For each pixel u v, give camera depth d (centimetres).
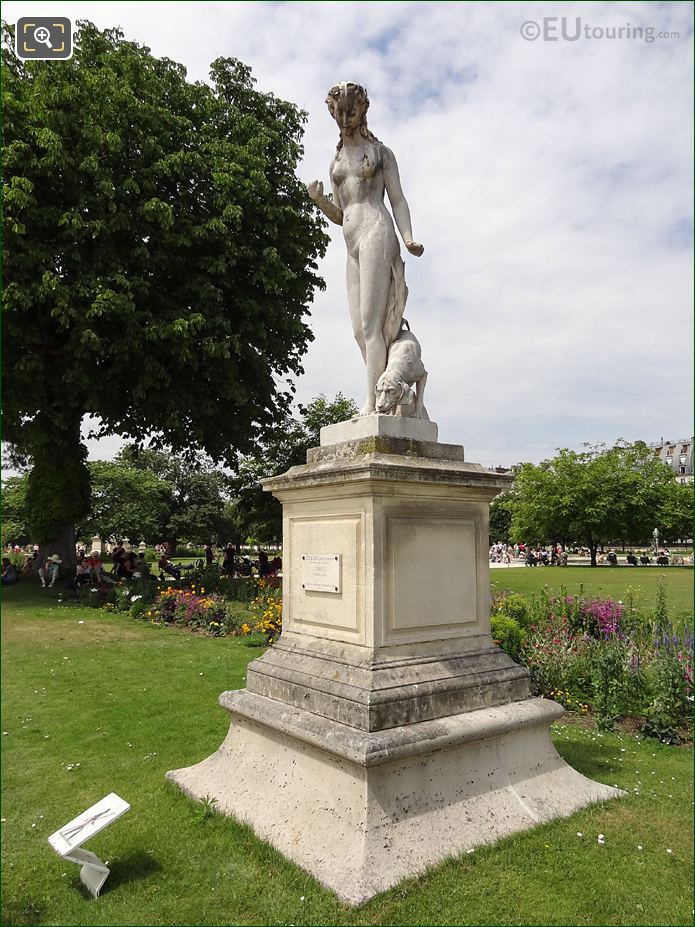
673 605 1430
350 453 457
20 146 1399
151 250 1595
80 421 1908
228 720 648
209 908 330
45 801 464
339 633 440
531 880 351
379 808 363
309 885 341
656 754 565
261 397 1870
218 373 1645
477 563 481
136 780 497
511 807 414
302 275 1903
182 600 1316
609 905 331
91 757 551
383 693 390
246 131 1756
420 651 434
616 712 651
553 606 983
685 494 4378
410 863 351
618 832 404
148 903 336
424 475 429
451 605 458
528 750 453
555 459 4447
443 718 410
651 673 740
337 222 535
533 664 754
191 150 1655
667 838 399
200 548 4978
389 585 421
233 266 1644
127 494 3734
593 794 454
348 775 376
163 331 1467
